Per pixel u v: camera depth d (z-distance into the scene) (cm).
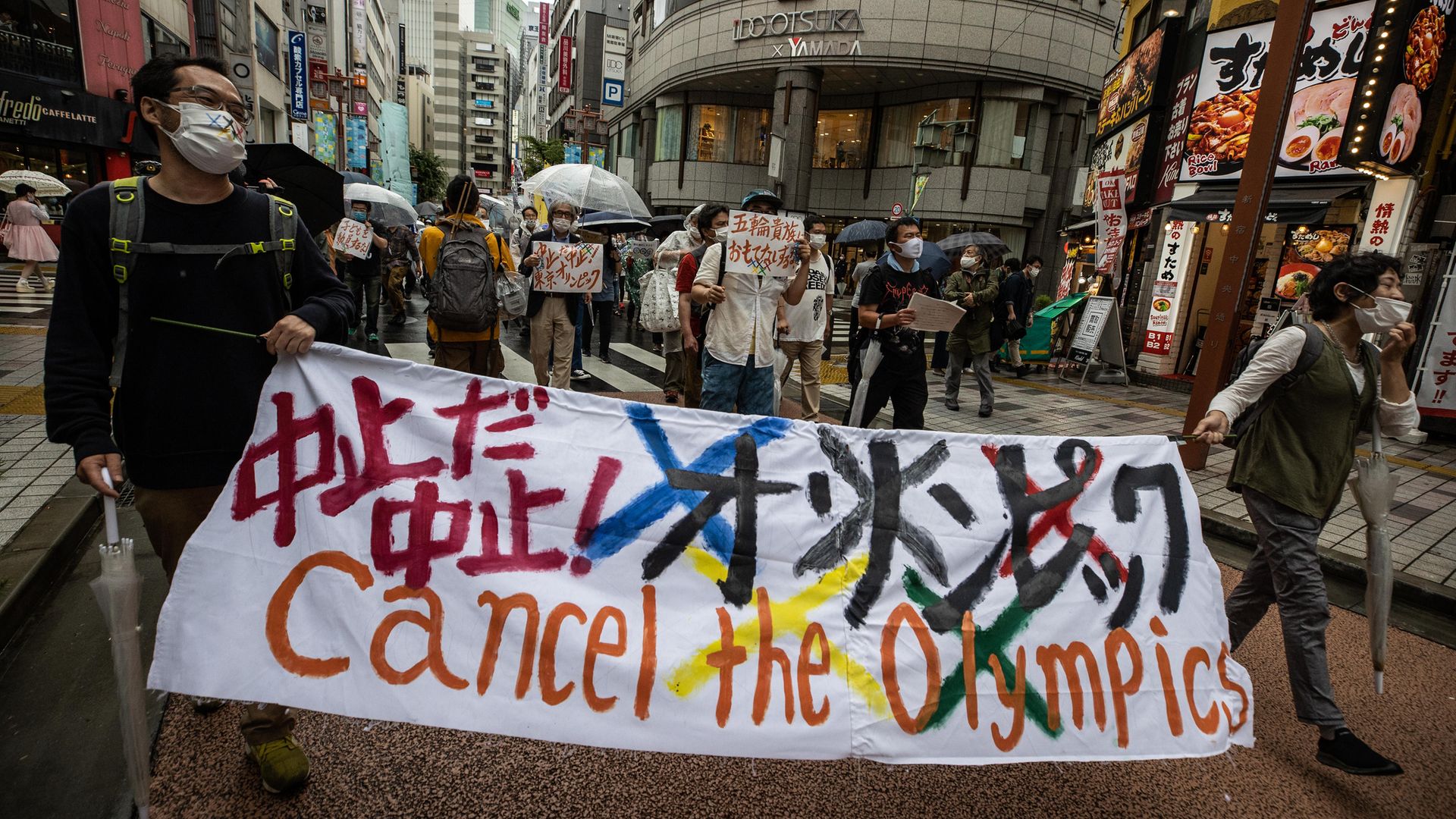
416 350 923
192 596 186
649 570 208
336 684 189
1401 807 233
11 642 266
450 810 203
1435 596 383
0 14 1474
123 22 1764
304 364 203
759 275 406
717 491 216
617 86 2992
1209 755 211
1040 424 769
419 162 6500
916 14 2356
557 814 204
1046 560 223
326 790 206
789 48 2494
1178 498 237
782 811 212
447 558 201
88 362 176
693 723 195
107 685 248
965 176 2498
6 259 1596
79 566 324
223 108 181
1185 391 1037
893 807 217
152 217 179
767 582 211
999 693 207
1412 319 798
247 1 2452
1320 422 254
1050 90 2469
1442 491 576
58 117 1584
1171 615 224
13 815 191
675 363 676
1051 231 2614
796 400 802
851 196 2892
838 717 199
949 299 834
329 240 830
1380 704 292
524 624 197
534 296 597
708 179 3062
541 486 210
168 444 187
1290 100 540
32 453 425
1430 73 718
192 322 185
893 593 213
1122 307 1231
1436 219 784
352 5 4612
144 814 174
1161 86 1140
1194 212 962
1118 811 223
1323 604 250
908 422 481
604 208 901
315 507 198
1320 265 916
